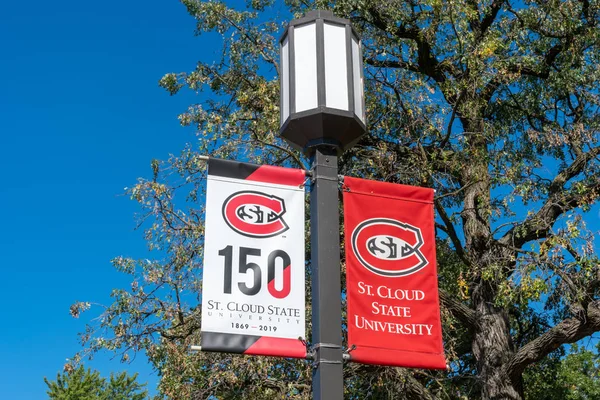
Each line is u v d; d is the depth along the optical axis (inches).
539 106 663.8
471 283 618.5
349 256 251.6
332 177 252.5
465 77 609.3
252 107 621.0
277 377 555.8
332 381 221.9
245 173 255.6
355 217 258.7
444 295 626.2
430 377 581.9
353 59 265.6
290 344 235.1
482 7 650.2
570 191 595.5
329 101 252.1
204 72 654.5
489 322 614.5
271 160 593.6
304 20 266.1
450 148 623.2
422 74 628.7
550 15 634.2
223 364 534.3
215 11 639.1
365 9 626.5
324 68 256.4
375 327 244.4
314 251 242.1
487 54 574.2
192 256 557.0
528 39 648.4
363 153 619.2
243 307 236.7
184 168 576.1
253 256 244.5
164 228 559.8
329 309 231.3
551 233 525.0
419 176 582.9
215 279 238.4
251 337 233.5
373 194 264.2
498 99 633.6
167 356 533.0
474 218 634.8
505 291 526.0
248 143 586.6
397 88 606.9
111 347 531.2
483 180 609.9
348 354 237.6
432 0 585.0
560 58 654.5
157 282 542.9
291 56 261.3
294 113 252.8
